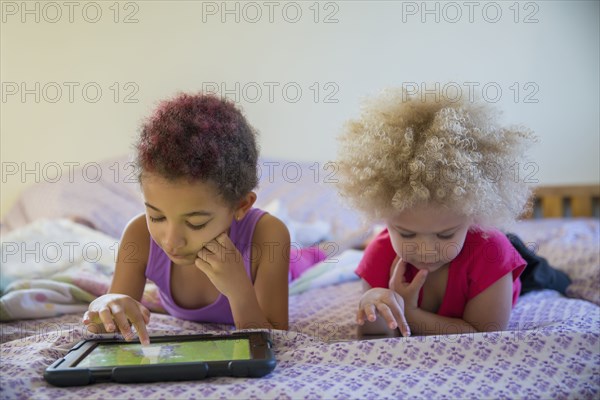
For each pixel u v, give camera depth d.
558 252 1.77
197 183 0.91
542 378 0.80
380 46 2.69
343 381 0.78
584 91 2.71
